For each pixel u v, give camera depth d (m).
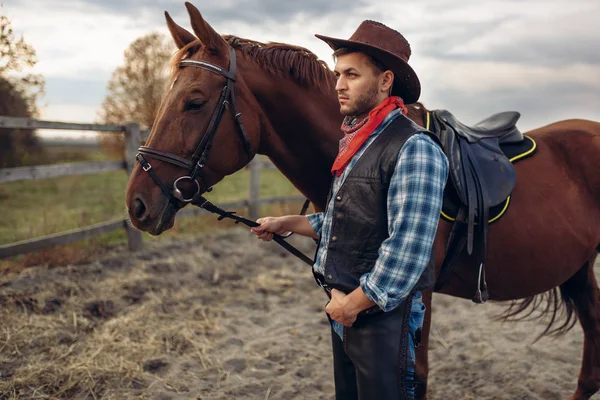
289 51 1.74
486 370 2.73
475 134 1.86
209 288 4.04
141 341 2.99
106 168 4.54
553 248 1.84
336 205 1.24
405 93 1.31
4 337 2.87
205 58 1.61
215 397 2.45
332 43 1.28
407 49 1.27
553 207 1.85
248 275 4.45
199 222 6.02
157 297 3.69
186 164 1.57
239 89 1.64
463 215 1.69
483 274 1.77
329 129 1.77
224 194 8.88
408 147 1.16
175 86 1.59
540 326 3.26
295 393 2.52
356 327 1.26
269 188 9.88
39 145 10.56
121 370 2.62
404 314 1.26
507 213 1.79
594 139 1.98
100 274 4.06
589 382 2.18
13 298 3.38
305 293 4.04
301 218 1.61
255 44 1.76
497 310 3.60
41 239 3.96
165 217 1.58
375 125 1.22
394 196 1.15
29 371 2.54
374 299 1.14
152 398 2.40
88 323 3.16
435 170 1.15
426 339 1.75
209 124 1.58
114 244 4.93
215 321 3.39
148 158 1.56
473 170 1.72
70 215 6.18
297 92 1.72
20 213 6.46
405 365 1.25
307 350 3.00
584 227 1.89
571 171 1.95
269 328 3.34
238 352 2.96
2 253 3.69
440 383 2.62
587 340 2.20
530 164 1.91
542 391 2.47
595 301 2.16
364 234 1.20
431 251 1.20
